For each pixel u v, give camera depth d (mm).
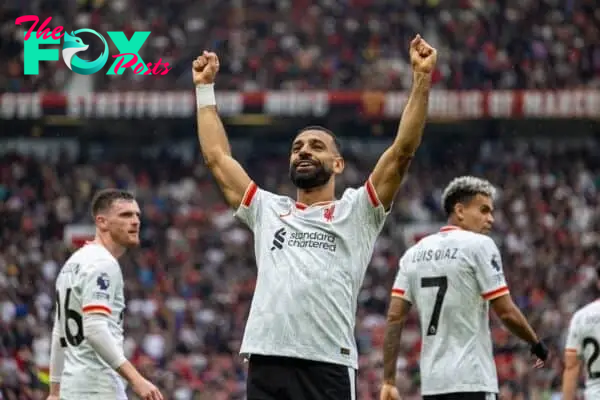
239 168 8953
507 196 40906
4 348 27594
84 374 9797
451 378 9883
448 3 48188
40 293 32531
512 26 47000
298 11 47562
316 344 8172
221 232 38031
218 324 30750
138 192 41688
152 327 29625
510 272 34406
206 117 9211
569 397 11781
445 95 41625
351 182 42250
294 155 8656
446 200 10602
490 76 44562
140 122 43812
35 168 42531
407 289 10391
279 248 8414
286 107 41219
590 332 11656
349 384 8273
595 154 44594
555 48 46094
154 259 35125
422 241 10391
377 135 44312
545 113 41438
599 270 12297
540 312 30797
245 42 45688
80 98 41438
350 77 43906
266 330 8227
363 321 30344
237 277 34750
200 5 47344
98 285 9727
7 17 46438
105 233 10297
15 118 42594
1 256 35312
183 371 27234
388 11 47812
